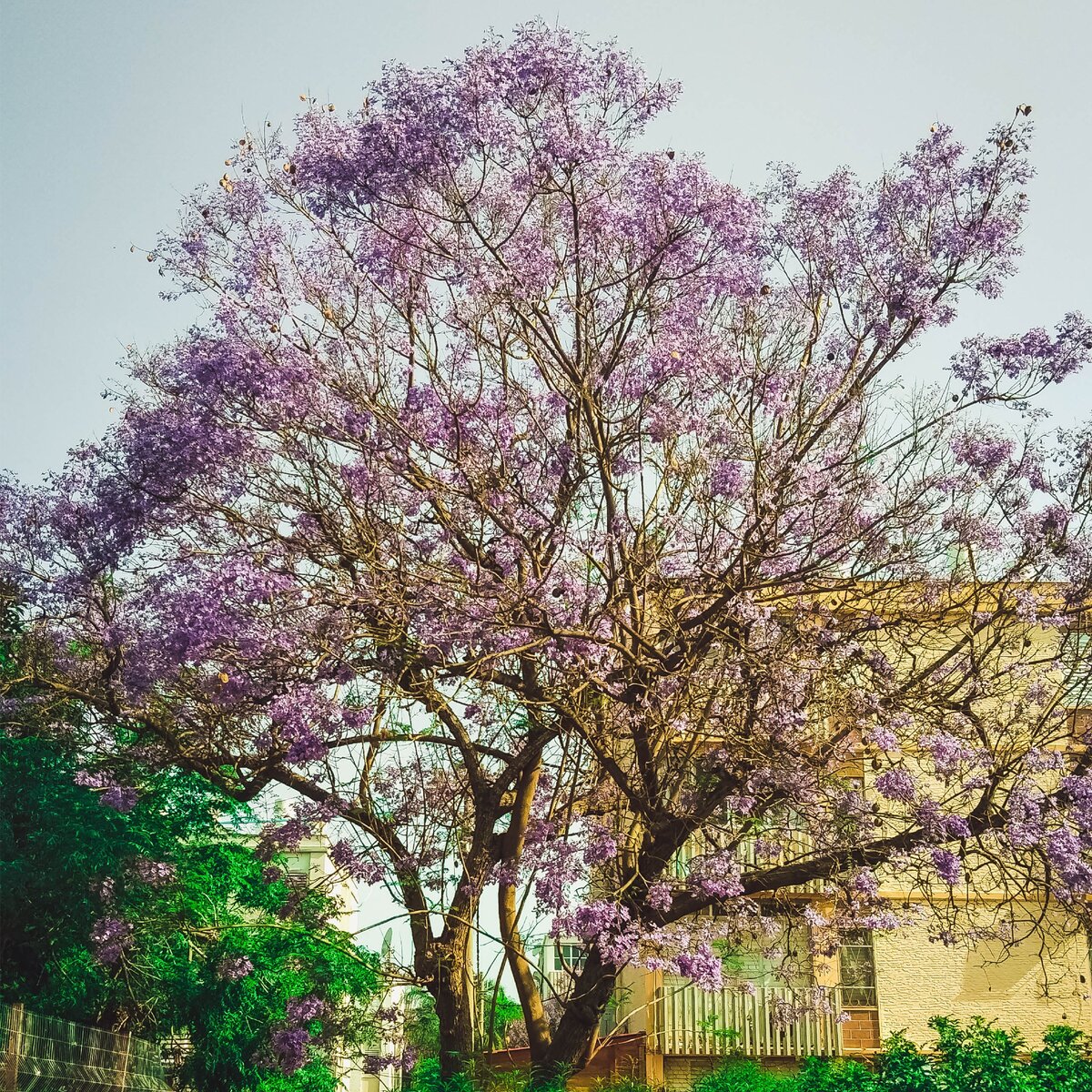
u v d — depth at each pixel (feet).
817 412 49.29
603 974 52.31
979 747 51.44
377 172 47.19
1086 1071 49.34
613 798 56.54
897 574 52.42
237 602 45.24
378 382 49.24
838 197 50.19
